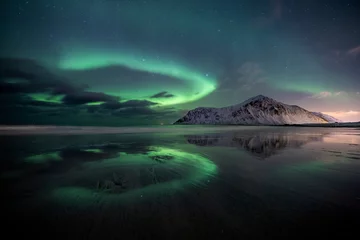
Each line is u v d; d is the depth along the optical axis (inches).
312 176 193.2
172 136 635.5
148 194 143.9
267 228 99.3
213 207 122.7
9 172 200.5
